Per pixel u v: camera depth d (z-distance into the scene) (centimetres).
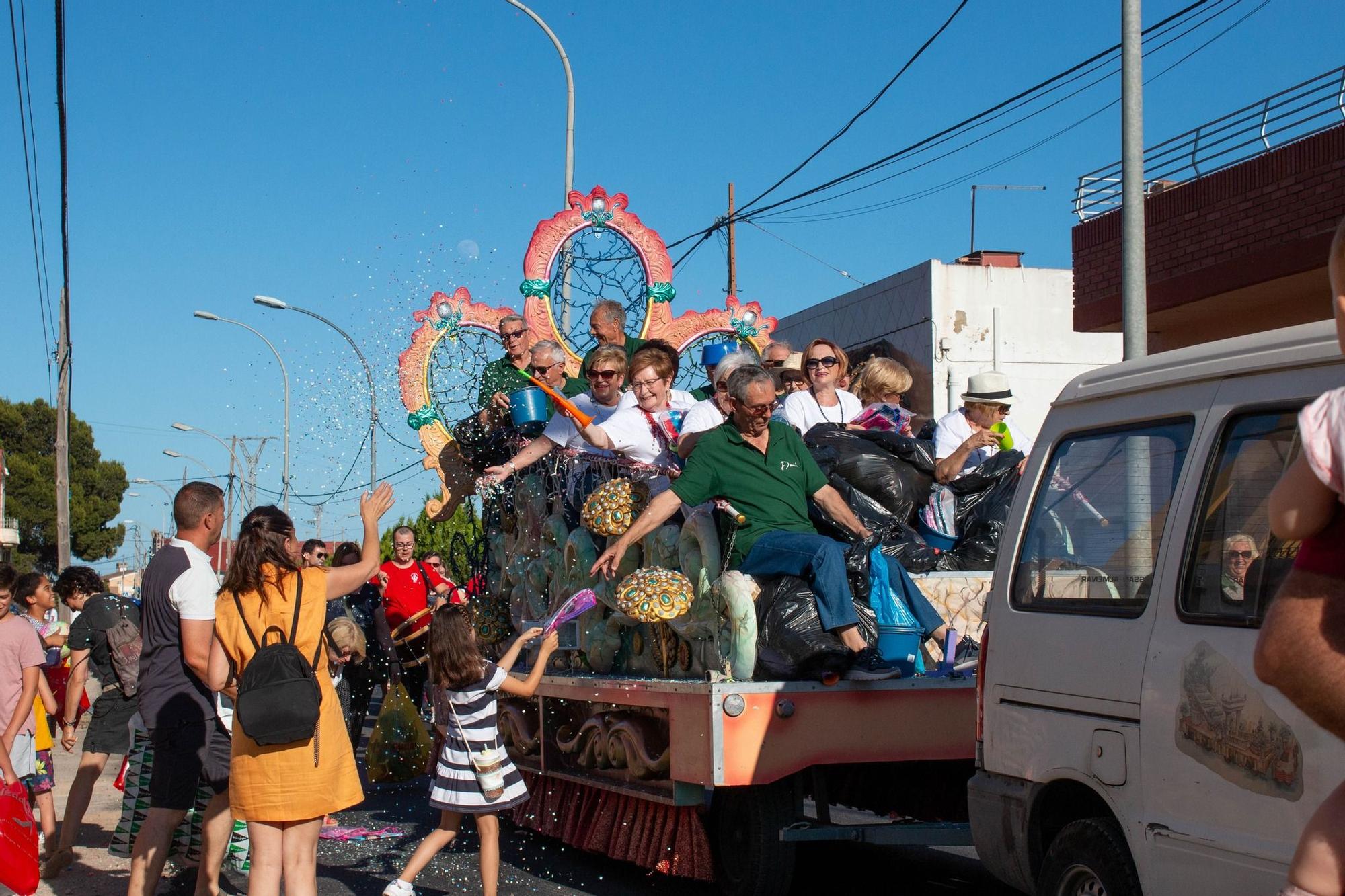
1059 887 437
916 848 827
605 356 786
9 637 743
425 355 938
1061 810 457
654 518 629
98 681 849
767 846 599
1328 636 242
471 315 957
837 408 813
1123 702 412
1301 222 1180
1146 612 409
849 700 590
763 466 632
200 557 623
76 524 6256
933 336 2089
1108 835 420
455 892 704
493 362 941
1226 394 402
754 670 599
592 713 752
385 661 1177
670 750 626
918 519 700
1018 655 468
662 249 1031
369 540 574
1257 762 358
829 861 783
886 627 601
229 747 626
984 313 2116
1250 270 1238
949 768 652
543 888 709
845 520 646
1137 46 927
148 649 625
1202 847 375
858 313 2334
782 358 999
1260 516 376
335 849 831
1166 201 1355
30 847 600
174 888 738
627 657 735
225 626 542
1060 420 478
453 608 652
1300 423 245
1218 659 375
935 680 600
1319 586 245
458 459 938
